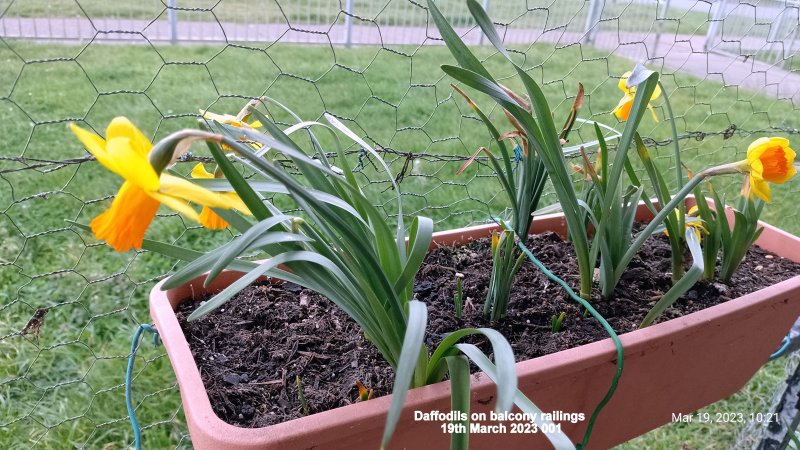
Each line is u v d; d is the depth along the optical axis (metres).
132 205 0.47
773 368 1.80
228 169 0.62
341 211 0.73
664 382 0.92
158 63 2.84
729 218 1.29
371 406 0.66
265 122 0.72
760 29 3.17
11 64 2.46
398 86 2.83
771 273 1.17
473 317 0.93
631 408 0.91
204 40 2.85
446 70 0.72
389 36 3.13
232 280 0.94
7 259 1.69
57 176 2.04
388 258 0.71
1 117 2.17
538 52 3.43
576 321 0.94
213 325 0.87
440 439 0.73
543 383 0.76
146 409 1.38
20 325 1.51
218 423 0.62
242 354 0.82
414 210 1.98
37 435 1.29
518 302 0.98
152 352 1.51
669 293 0.90
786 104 3.29
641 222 1.36
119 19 2.72
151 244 0.67
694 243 0.95
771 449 1.37
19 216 1.85
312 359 0.82
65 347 1.49
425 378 0.72
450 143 2.35
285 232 0.64
